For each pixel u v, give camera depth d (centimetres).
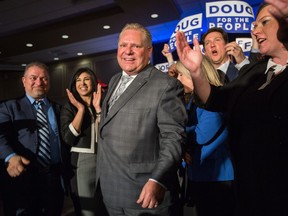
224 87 110
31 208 165
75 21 560
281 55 89
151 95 119
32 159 166
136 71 129
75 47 756
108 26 584
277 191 79
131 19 549
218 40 216
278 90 82
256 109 87
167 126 113
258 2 491
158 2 474
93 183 183
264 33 89
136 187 117
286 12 73
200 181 148
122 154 120
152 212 117
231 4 268
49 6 505
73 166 184
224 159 143
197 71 106
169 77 124
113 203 122
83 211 181
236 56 221
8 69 906
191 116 154
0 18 545
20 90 980
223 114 141
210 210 146
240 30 266
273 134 81
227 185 142
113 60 838
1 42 667
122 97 124
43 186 169
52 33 614
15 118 168
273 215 80
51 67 944
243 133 92
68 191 189
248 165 88
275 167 80
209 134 141
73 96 187
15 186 163
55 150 179
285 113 79
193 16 290
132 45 127
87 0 489
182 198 170
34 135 170
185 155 150
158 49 735
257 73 97
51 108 188
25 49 741
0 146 153
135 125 118
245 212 92
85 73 199
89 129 186
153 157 119
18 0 473
